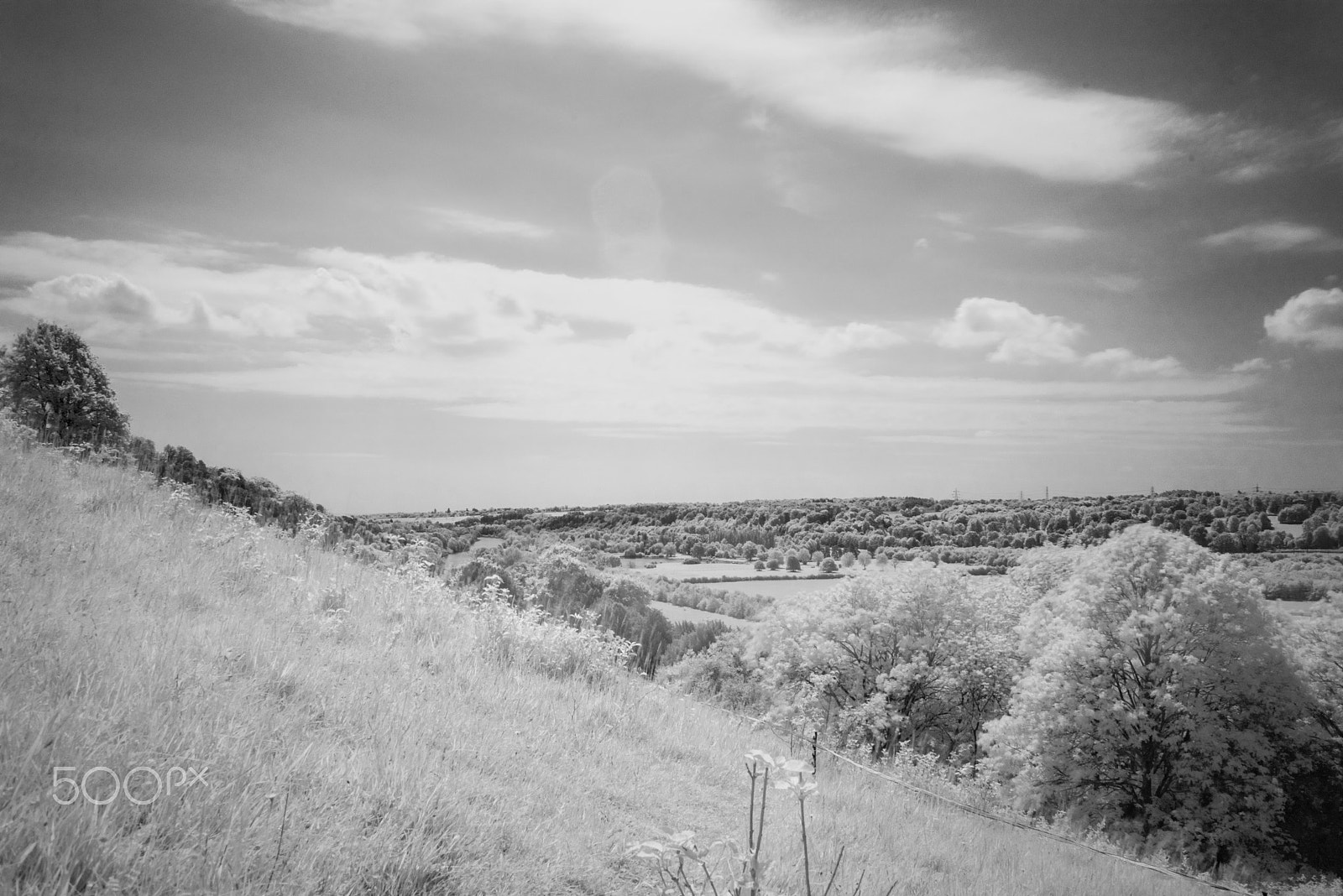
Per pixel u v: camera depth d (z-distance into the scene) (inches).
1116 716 1272.1
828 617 1846.7
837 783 401.4
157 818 136.6
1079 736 1336.1
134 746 155.7
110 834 126.6
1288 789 1333.7
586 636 447.2
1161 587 1405.0
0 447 464.1
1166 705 1251.2
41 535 305.7
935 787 611.2
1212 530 4714.6
